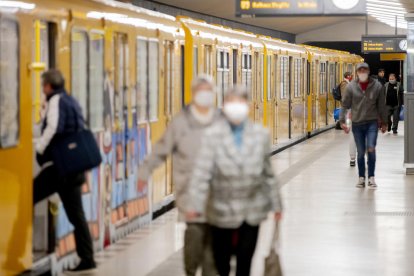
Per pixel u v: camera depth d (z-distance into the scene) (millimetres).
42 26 17562
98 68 20203
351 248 20859
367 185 33250
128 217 22641
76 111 17141
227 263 15164
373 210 26969
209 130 14102
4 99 15367
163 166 26281
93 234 19922
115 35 21516
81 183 17812
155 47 25188
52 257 17719
